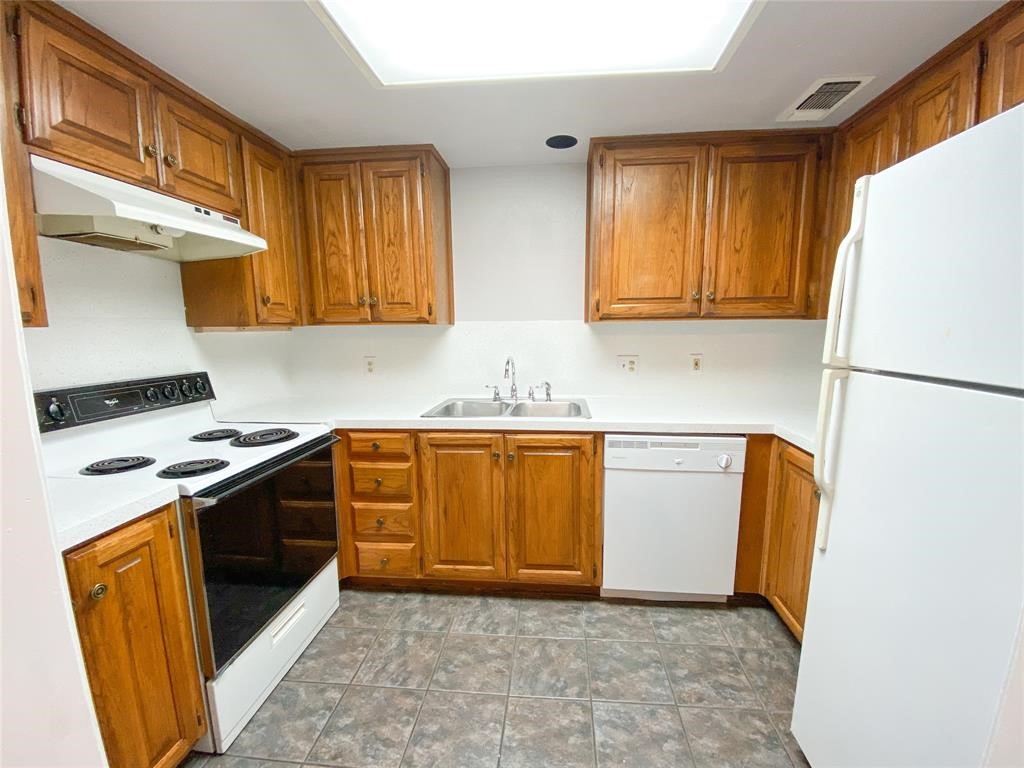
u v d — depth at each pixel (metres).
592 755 1.32
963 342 0.75
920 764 0.83
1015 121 0.66
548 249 2.46
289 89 1.60
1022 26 1.17
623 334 2.46
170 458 1.48
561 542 2.03
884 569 0.93
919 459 0.84
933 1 1.18
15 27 1.06
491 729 1.41
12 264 0.48
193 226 1.39
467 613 2.00
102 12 1.17
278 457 1.58
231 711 1.37
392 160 2.14
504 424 1.97
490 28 1.27
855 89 1.63
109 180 1.29
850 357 1.06
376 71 1.49
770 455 1.88
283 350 2.61
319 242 2.23
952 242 0.77
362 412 2.17
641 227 2.09
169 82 1.49
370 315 2.25
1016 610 0.66
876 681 0.95
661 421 1.89
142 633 1.11
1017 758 0.68
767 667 1.65
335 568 2.04
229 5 1.16
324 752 1.34
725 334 2.38
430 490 2.05
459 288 2.54
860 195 1.02
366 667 1.68
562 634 1.84
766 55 1.42
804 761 1.29
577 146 2.16
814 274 2.04
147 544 1.13
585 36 1.32
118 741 1.04
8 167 1.07
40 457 0.50
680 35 1.32
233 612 1.37
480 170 2.45
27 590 0.50
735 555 1.94
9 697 0.49
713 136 2.00
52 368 1.40
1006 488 0.68
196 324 1.92
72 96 1.19
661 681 1.59
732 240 2.05
